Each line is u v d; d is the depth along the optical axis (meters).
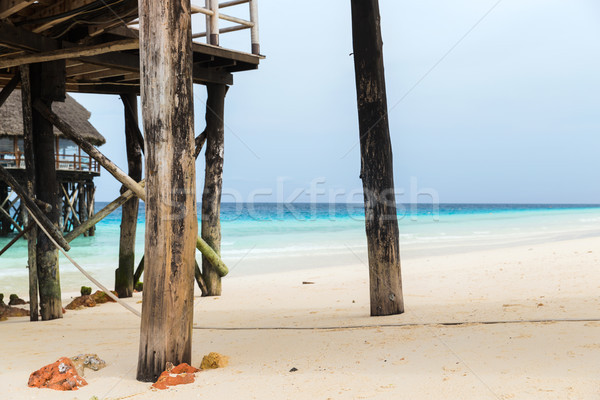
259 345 4.76
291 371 3.76
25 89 6.98
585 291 6.81
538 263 11.03
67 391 3.54
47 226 6.95
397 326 5.17
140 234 27.23
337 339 4.75
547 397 2.87
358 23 5.99
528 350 3.80
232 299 9.04
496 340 4.18
